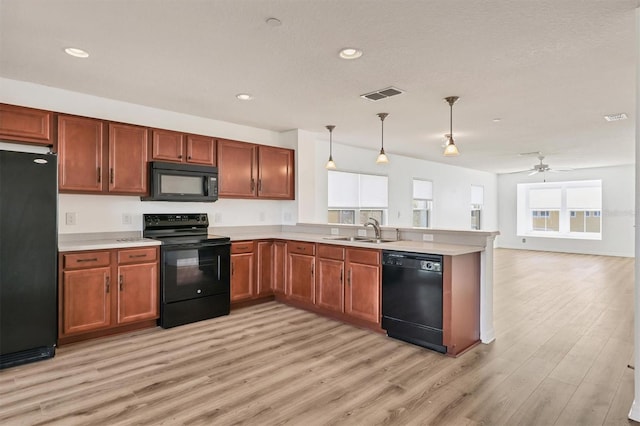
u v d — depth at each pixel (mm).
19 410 2178
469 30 2283
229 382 2549
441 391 2436
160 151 3883
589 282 5914
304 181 5230
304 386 2498
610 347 3197
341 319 3967
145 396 2352
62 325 3121
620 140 5734
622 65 2812
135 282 3516
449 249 3137
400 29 2279
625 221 8805
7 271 2787
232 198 4621
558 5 1987
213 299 4043
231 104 3930
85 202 3668
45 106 3387
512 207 10641
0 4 2010
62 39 2443
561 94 3508
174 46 2543
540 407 2238
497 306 4504
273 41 2455
